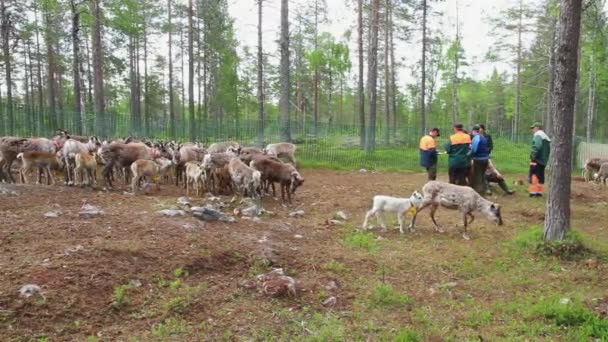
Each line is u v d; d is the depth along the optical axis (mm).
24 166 10617
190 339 4465
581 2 7312
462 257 7340
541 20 27984
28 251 5711
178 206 8828
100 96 22359
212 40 34531
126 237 6590
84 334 4375
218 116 42344
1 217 7141
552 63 21938
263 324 4855
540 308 5254
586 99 42375
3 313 4387
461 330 4906
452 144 11664
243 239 7195
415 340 4613
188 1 27094
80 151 11109
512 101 50875
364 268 6684
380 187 14195
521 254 7438
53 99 33000
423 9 27875
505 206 11609
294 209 10555
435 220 10000
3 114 18641
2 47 27594
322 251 7266
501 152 25938
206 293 5402
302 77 41562
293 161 17266
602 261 7055
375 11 22812
